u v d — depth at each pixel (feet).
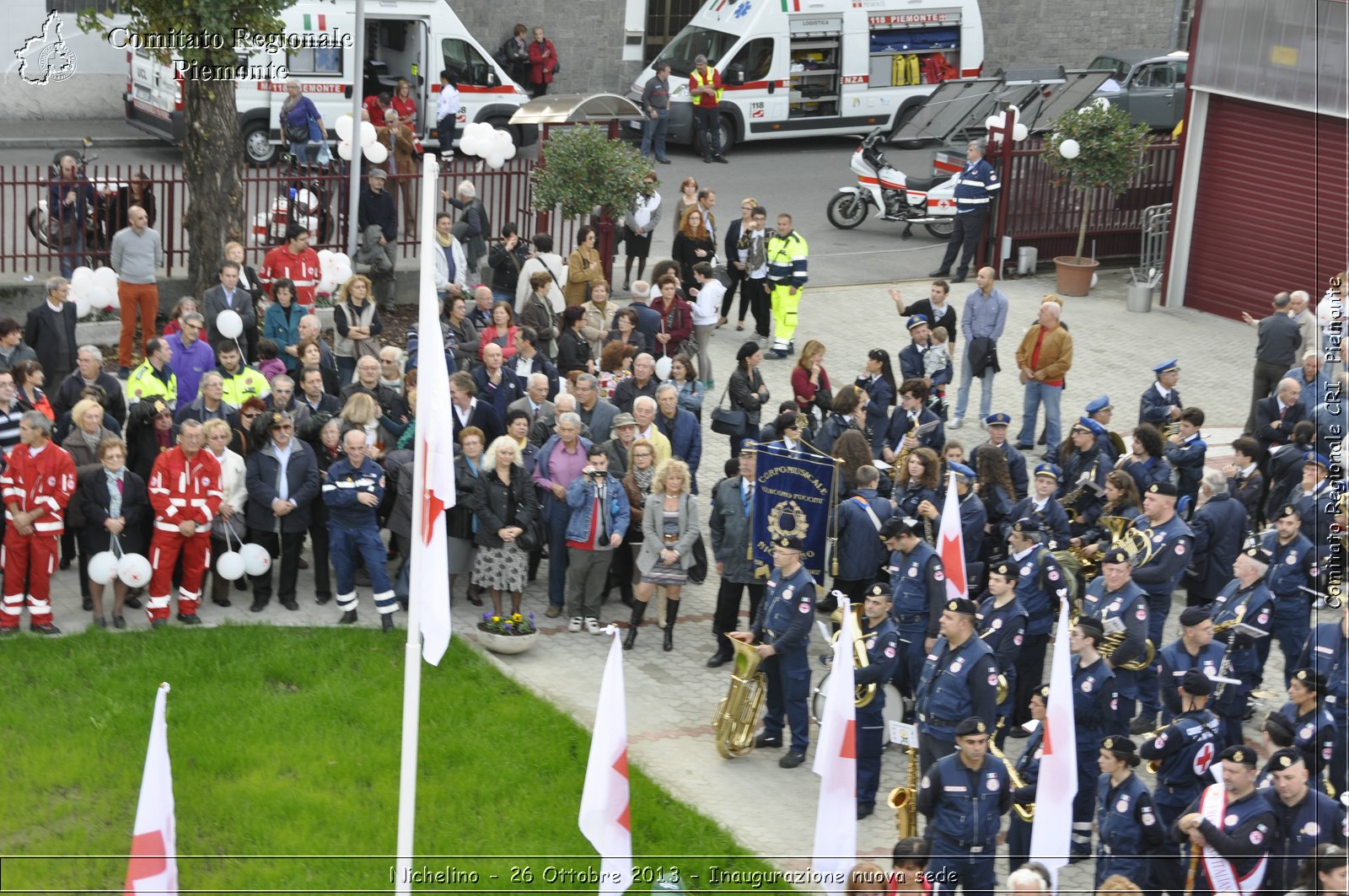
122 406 70.85
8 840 50.08
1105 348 111.75
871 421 79.77
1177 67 155.12
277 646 63.00
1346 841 44.34
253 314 85.66
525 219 114.52
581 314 85.51
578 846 51.55
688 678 64.59
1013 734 59.98
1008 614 54.90
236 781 53.93
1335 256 113.29
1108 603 55.67
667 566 65.46
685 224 109.29
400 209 117.70
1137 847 45.09
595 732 45.16
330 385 76.43
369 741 56.70
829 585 71.72
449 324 85.87
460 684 61.31
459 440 68.49
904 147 143.64
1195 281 123.24
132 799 52.44
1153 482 63.57
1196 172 121.19
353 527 64.59
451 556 67.82
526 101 145.59
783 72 157.17
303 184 106.11
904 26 162.50
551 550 68.95
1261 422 80.23
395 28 140.26
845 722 46.01
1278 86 113.19
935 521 63.67
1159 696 56.95
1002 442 70.13
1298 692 50.70
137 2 92.53
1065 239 131.64
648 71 157.07
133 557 62.18
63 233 99.04
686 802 54.60
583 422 73.15
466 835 51.75
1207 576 66.13
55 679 59.06
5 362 70.49
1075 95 146.10
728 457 89.51
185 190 108.17
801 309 115.24
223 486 65.16
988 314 93.76
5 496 60.80
